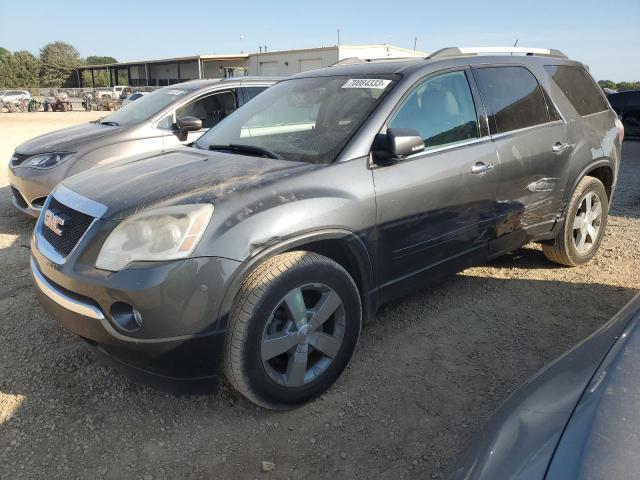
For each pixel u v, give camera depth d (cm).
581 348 175
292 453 252
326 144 310
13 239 560
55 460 246
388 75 342
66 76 8756
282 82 416
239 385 259
